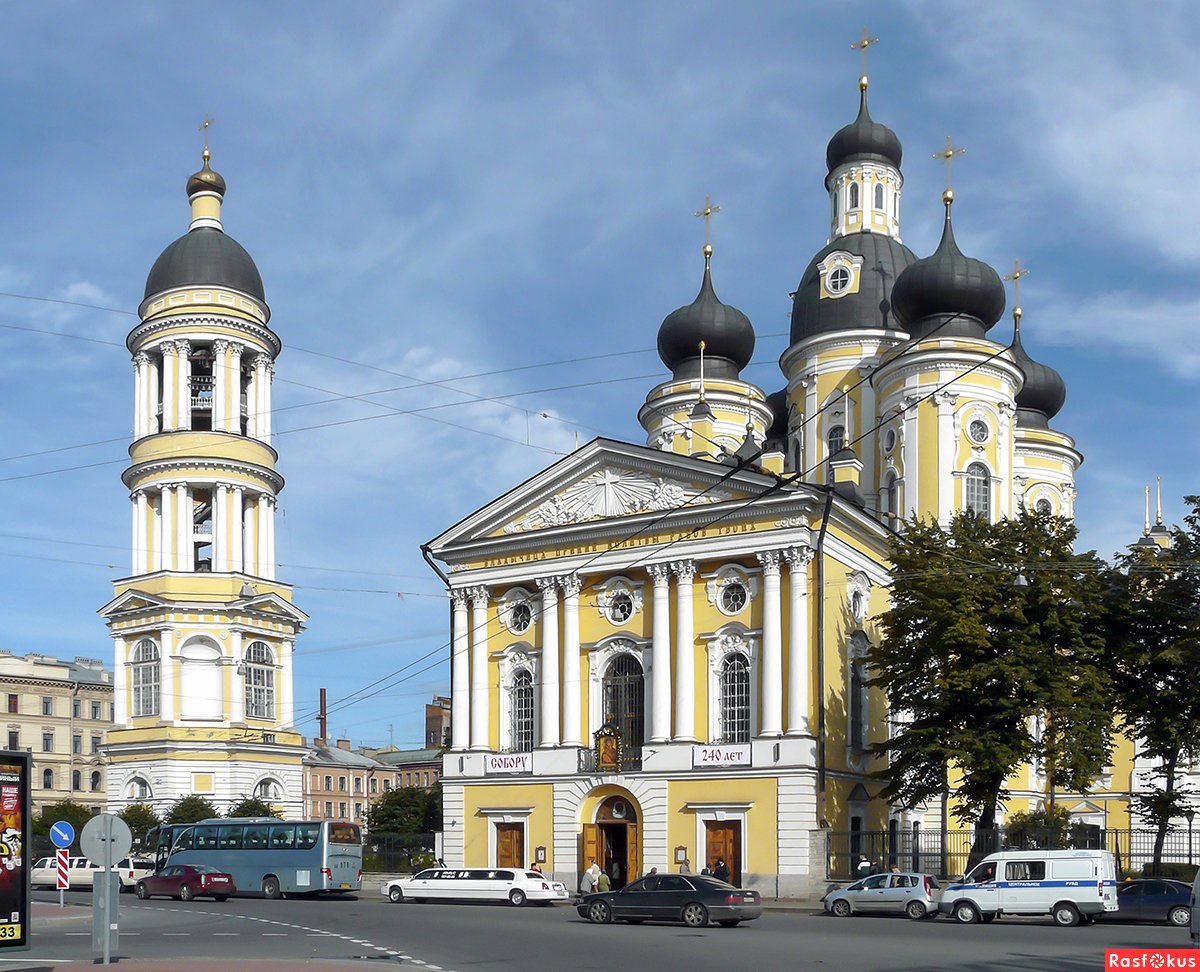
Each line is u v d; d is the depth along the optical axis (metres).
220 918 43.09
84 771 123.06
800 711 54.38
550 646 60.72
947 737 48.81
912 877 43.28
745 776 54.75
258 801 78.56
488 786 61.38
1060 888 39.19
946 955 28.77
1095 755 48.00
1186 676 49.12
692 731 56.56
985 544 52.09
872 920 41.16
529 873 49.62
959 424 66.81
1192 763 52.72
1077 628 49.03
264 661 85.56
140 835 75.81
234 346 84.38
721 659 56.81
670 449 76.25
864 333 73.31
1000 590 49.88
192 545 82.88
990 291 68.19
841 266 75.19
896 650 52.06
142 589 82.75
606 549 59.81
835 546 57.22
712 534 57.25
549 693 60.44
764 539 55.91
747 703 56.19
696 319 76.81
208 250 84.81
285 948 31.64
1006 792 49.81
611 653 59.44
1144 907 39.06
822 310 75.06
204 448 82.38
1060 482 85.00
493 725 62.38
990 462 67.38
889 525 67.75
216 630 82.25
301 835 56.94
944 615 48.91
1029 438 84.31
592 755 58.94
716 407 75.62
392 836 69.56
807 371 74.81
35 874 70.50
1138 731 50.53
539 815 59.59
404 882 51.34
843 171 78.62
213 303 83.69
